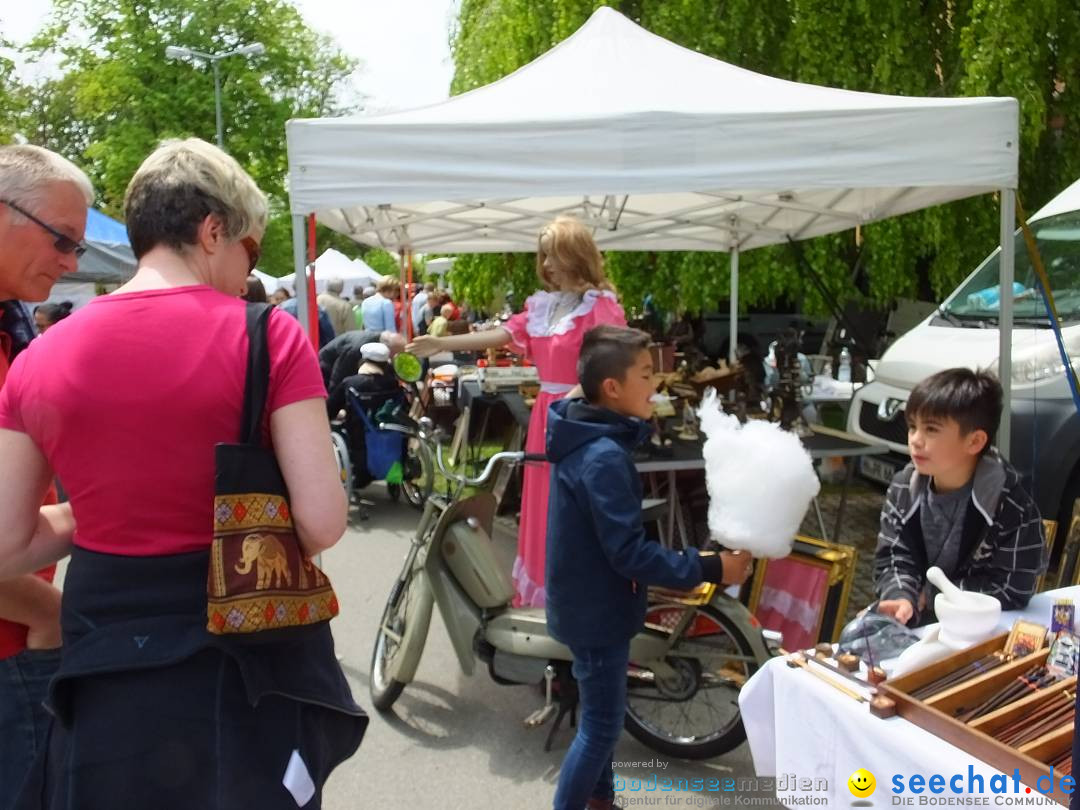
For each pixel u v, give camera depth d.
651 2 7.45
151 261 1.41
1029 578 2.07
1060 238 4.82
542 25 7.73
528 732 3.14
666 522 4.39
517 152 3.20
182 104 27.78
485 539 3.04
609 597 2.19
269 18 30.20
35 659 1.71
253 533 1.29
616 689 2.26
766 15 7.20
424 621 3.11
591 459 2.12
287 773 1.35
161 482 1.29
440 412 8.38
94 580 1.30
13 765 1.71
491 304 9.66
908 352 5.20
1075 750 1.06
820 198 5.19
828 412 7.40
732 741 2.77
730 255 7.58
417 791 2.78
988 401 2.05
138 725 1.27
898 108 3.21
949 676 1.56
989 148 3.26
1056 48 6.66
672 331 8.08
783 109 3.22
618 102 3.39
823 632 3.17
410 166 3.23
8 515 1.32
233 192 1.44
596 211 6.09
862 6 6.81
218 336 1.33
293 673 1.39
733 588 3.07
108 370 1.29
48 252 1.68
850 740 1.50
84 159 28.33
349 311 10.27
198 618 1.30
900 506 2.27
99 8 28.84
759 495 2.06
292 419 1.36
